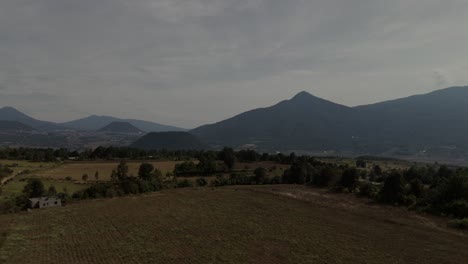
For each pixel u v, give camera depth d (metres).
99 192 114.44
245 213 84.00
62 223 74.38
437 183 104.88
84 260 50.50
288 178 147.12
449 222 72.50
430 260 51.25
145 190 124.00
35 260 50.44
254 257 52.00
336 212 85.50
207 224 72.75
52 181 129.62
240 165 181.50
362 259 51.38
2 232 66.62
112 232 66.50
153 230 67.81
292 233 65.56
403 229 68.94
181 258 51.38
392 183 97.88
